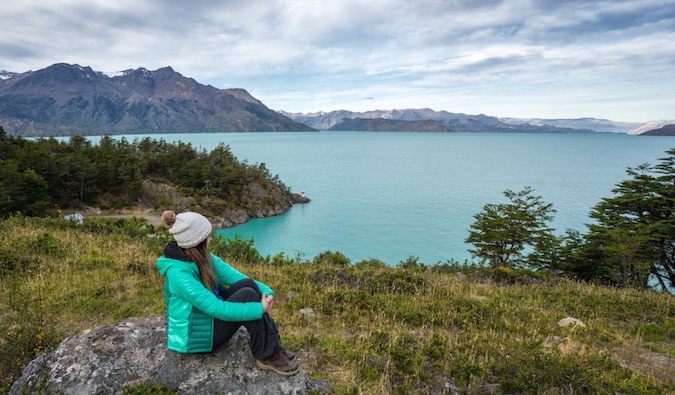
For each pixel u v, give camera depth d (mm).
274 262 15625
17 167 89500
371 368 5566
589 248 35750
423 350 6289
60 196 98375
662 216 41000
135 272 10883
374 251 79375
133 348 4215
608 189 159250
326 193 153250
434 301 9781
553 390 5270
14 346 5348
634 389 5645
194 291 3545
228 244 16516
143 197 105938
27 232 15148
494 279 15719
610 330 9312
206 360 4039
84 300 8344
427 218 109438
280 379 3998
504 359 5922
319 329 7484
